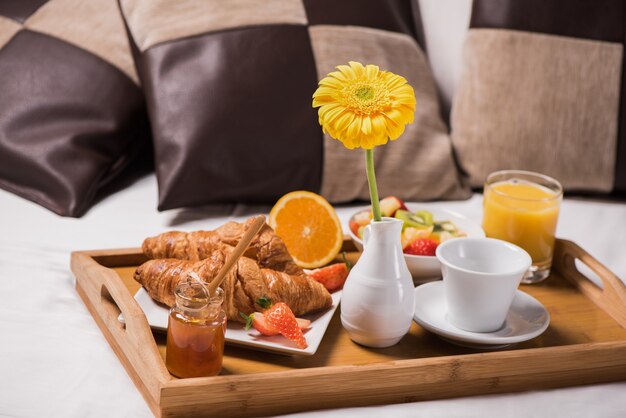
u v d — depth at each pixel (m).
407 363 1.21
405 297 1.25
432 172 1.75
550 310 1.38
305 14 1.73
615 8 1.76
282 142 1.67
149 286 1.29
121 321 1.25
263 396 1.17
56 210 1.64
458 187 1.77
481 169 1.78
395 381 1.21
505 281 1.25
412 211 1.52
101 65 1.73
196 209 1.69
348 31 1.74
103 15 1.77
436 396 1.23
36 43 1.74
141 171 1.82
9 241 1.51
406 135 1.75
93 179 1.67
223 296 1.19
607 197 1.82
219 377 1.16
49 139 1.68
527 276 1.45
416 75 1.81
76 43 1.74
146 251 1.38
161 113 1.66
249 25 1.70
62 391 1.21
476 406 1.21
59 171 1.66
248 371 1.21
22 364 1.24
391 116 1.18
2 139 1.68
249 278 1.26
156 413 1.17
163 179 1.64
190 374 1.18
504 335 1.28
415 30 1.90
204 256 1.34
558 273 1.48
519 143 1.76
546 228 1.44
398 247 1.25
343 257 1.42
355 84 1.20
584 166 1.77
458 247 1.32
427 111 1.80
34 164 1.66
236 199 1.69
